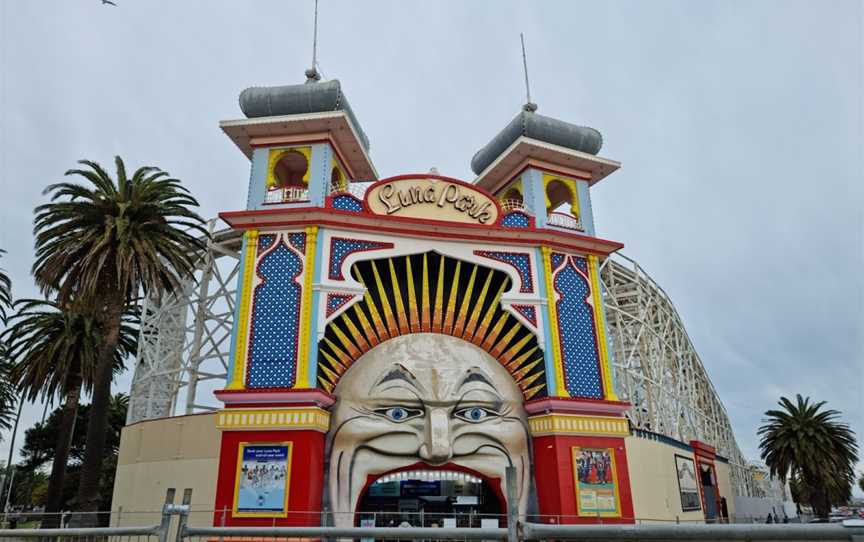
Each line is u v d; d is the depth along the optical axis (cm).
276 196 2748
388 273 2694
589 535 568
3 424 5559
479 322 2709
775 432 5747
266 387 2330
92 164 2909
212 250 3650
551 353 2631
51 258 2694
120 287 2677
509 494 640
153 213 2873
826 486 5628
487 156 3325
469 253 2731
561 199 3531
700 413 5225
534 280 2762
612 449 2550
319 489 2250
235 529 786
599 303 2847
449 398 2480
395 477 2397
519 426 2555
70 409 3691
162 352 3759
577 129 3150
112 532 889
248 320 2444
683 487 3575
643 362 4506
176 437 2844
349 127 2791
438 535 680
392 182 2764
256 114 2814
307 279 2481
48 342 3728
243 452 2212
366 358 2508
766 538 462
